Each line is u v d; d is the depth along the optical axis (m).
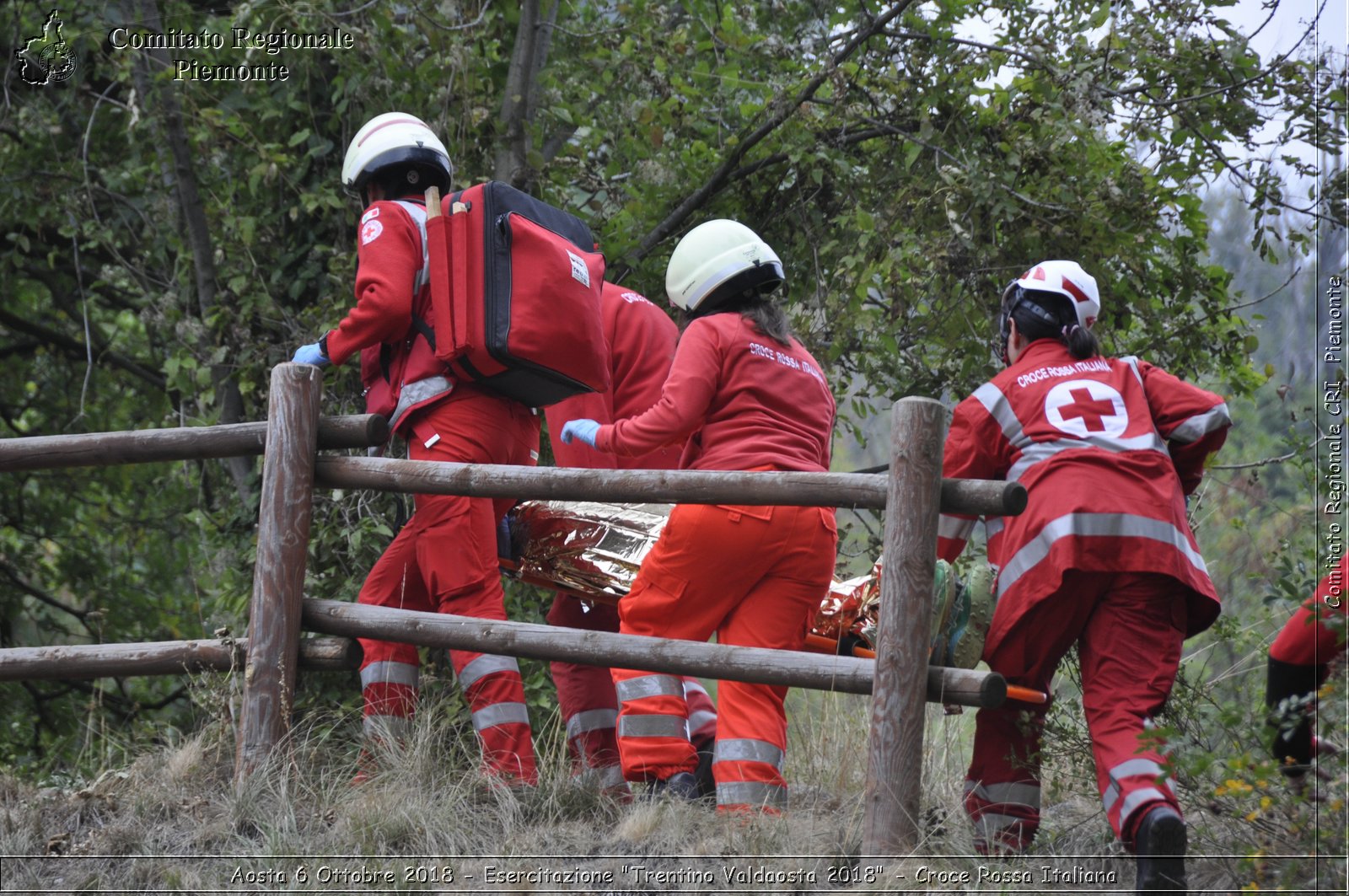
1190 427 8.43
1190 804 8.53
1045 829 9.04
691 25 16.47
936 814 8.79
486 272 9.62
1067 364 8.59
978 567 8.32
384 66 15.23
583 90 16.11
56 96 18.84
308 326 15.52
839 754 11.05
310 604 9.93
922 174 15.19
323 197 15.12
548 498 9.02
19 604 26.16
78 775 10.59
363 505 14.25
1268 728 8.08
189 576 26.27
